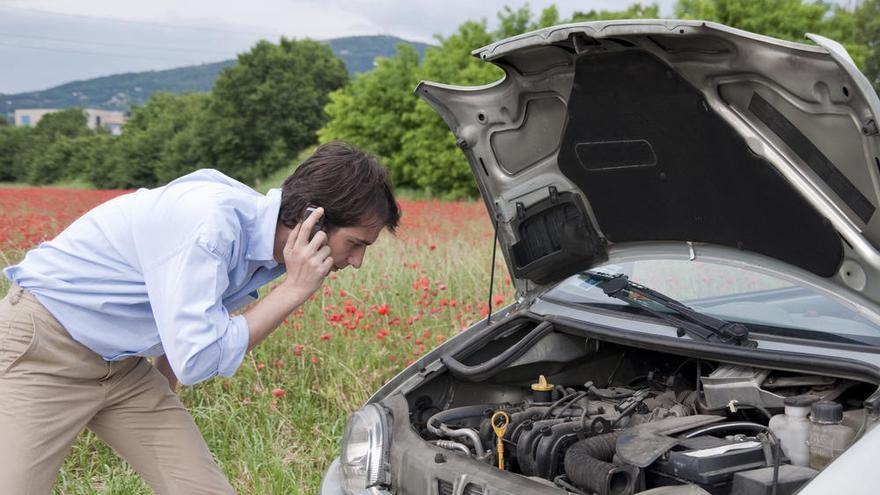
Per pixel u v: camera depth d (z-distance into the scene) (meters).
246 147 64.00
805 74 2.62
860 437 2.40
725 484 2.57
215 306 2.54
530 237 3.92
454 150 30.22
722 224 3.33
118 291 2.68
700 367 3.47
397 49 35.97
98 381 2.85
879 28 48.88
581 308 3.76
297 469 4.68
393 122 35.22
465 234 12.85
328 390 5.55
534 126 3.63
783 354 2.89
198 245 2.53
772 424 2.79
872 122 2.49
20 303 2.71
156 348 2.86
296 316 6.65
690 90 2.98
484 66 30.44
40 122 89.44
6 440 2.66
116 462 4.82
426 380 3.46
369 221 2.69
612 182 3.56
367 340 6.27
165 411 3.04
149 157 68.62
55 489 4.51
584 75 3.24
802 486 2.25
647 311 3.51
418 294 7.62
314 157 2.72
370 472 2.98
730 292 3.38
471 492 2.64
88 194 27.53
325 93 68.12
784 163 2.87
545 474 2.93
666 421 2.96
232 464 4.74
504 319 3.81
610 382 3.89
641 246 3.78
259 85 63.56
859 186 2.69
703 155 3.15
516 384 3.70
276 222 2.70
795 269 3.19
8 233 10.30
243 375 5.95
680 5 32.03
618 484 2.66
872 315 2.92
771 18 30.28
